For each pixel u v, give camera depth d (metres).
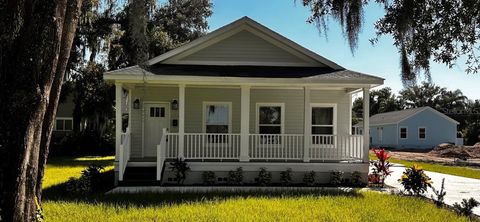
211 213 8.28
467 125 57.06
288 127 15.88
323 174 13.66
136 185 12.41
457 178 17.00
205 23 29.30
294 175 13.59
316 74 13.85
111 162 22.52
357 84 13.18
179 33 29.23
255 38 15.39
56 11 4.78
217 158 13.77
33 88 4.69
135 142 15.70
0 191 4.62
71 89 26.64
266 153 14.64
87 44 25.69
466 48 5.63
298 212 8.46
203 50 15.27
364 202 9.85
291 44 15.28
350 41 6.69
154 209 8.72
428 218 8.19
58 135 32.06
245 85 13.48
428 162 28.67
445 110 70.88
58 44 4.86
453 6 5.34
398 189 12.77
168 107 15.87
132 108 15.74
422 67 6.08
